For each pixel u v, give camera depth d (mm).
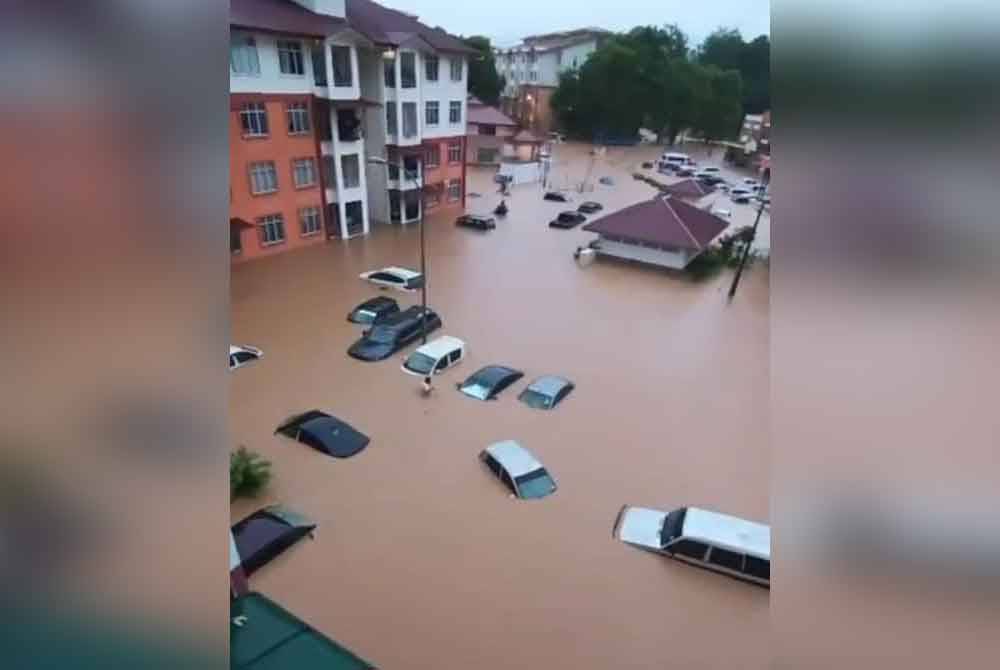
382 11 28797
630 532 10539
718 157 60375
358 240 26094
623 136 63406
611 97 59781
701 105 61719
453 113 30656
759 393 15484
